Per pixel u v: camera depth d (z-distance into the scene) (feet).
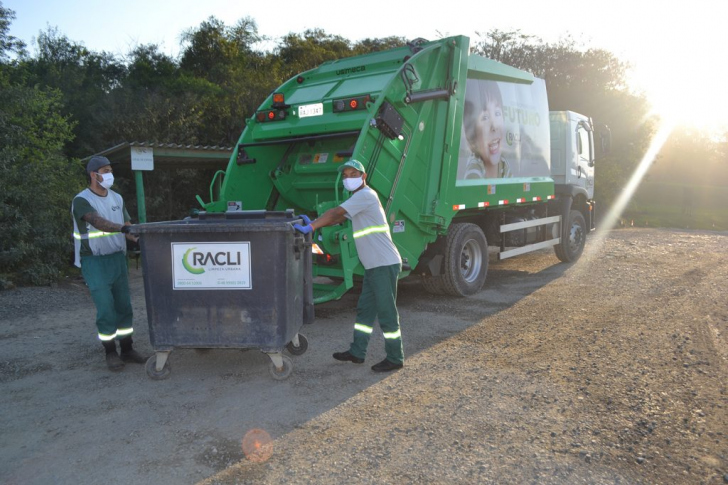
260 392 13.79
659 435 11.10
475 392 13.47
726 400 12.71
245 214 15.40
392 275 14.88
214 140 57.41
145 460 10.60
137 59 64.13
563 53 77.36
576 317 20.31
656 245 40.29
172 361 16.22
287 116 21.76
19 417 12.63
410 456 10.48
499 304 22.72
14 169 29.25
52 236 29.27
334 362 15.97
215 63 69.72
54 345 18.08
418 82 20.43
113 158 34.91
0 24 53.36
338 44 93.30
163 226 13.91
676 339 17.31
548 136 29.73
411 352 16.69
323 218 14.83
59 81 51.31
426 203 21.39
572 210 33.40
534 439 11.02
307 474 9.96
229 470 10.16
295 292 14.79
